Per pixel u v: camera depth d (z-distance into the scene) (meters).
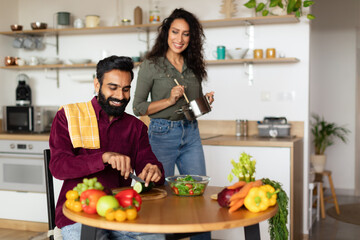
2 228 3.96
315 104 5.75
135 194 1.40
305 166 3.82
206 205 1.53
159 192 1.73
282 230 1.53
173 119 2.47
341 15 5.62
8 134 4.00
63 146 1.73
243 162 1.64
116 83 1.74
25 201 3.87
